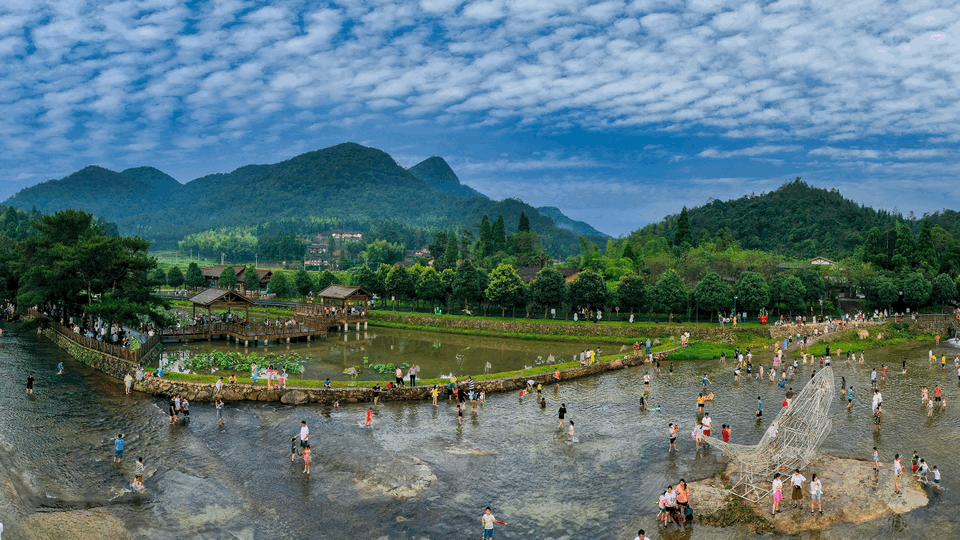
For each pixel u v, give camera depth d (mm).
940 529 33031
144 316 102688
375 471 40031
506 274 111375
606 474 40625
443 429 49156
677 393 61469
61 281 75938
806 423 39906
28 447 42281
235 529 32875
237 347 84312
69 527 32125
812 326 95562
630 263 150125
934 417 53312
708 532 33125
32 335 89125
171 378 57688
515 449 44938
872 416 53688
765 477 38438
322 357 78375
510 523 34062
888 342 95438
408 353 83000
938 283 119188
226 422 49656
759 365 76500
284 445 44719
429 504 36031
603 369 71875
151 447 43875
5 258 101875
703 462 42562
